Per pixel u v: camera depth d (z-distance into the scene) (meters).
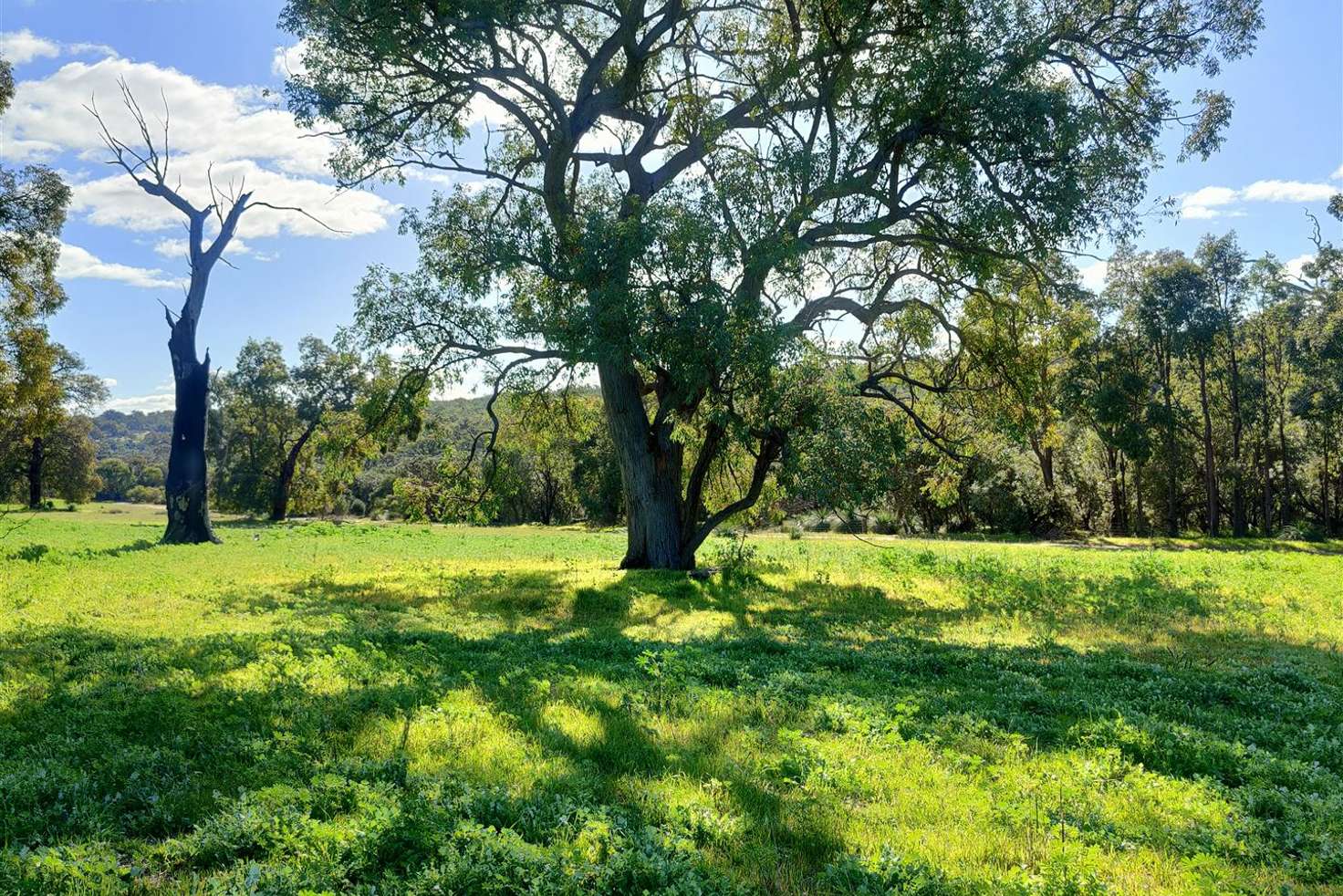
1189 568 27.42
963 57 18.14
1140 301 58.06
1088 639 15.02
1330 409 55.72
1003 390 24.97
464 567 27.25
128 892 4.56
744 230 19.69
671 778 6.62
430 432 27.86
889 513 60.88
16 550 28.56
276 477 73.38
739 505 23.59
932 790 6.47
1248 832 5.79
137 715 7.75
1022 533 59.66
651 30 22.88
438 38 20.23
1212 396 66.62
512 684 9.74
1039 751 7.73
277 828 5.19
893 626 16.19
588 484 71.81
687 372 19.69
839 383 20.03
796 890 4.87
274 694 8.52
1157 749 7.68
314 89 21.67
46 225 37.31
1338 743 8.16
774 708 8.90
